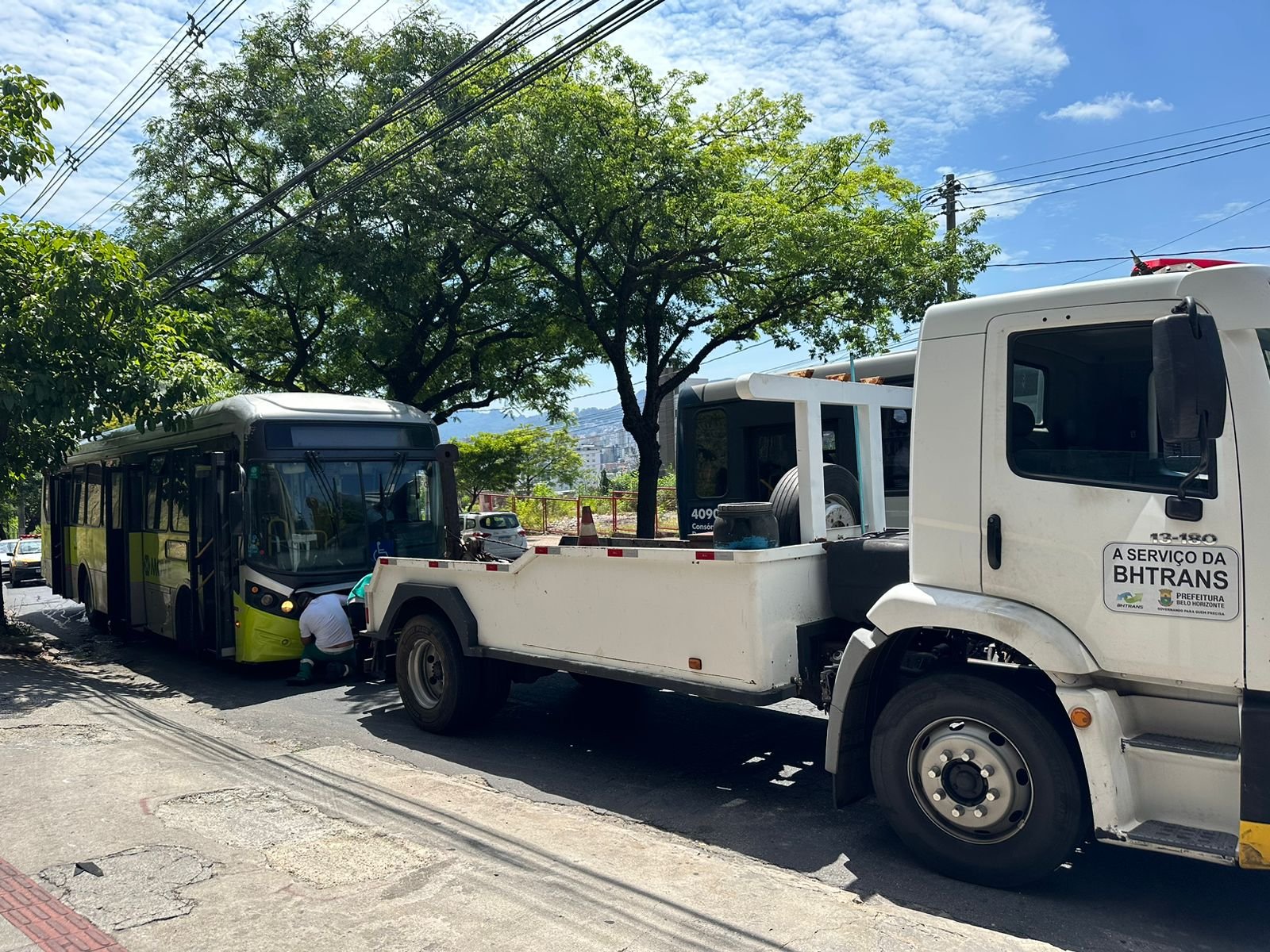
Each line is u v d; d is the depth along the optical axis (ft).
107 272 34.19
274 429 33.81
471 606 23.36
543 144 52.16
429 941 12.19
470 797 18.78
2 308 34.32
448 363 72.49
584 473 185.06
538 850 15.53
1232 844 12.22
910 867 15.40
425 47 56.49
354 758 21.84
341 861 14.83
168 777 19.30
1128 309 13.32
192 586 36.60
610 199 53.72
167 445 40.06
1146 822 13.05
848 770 15.80
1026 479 14.07
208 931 12.46
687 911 13.15
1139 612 13.07
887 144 54.44
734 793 19.61
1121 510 13.26
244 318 69.36
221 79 61.11
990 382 14.49
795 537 18.80
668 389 61.87
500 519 75.31
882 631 15.11
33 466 40.65
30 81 35.58
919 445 15.15
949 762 14.49
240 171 63.87
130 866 14.61
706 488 45.09
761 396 17.58
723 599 17.25
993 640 14.96
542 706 27.55
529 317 65.82
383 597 26.23
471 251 60.03
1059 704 13.84
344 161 57.00
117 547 45.32
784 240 50.24
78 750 21.39
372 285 56.03
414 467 36.81
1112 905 13.93
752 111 58.70
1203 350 11.73
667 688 18.35
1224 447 12.48
